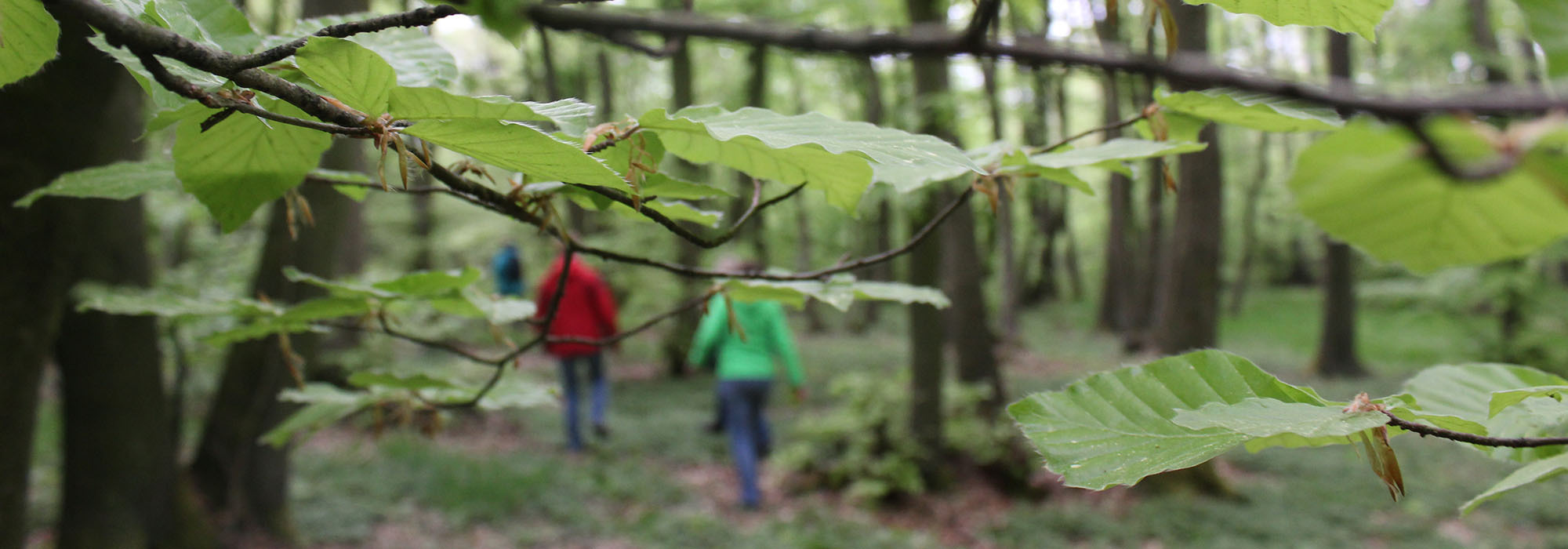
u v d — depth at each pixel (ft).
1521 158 1.18
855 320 58.85
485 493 18.30
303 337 14.23
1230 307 71.51
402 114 2.02
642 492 19.71
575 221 25.73
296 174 3.01
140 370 11.60
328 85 2.00
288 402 14.25
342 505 17.10
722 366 19.62
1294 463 23.90
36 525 14.42
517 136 2.01
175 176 3.29
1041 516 19.15
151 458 11.88
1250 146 65.26
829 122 2.46
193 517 12.78
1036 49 1.36
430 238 46.70
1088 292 84.84
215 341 4.04
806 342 52.39
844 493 20.10
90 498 11.28
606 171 2.13
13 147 6.78
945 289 26.22
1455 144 1.18
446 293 4.02
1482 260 2.28
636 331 4.01
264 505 14.35
